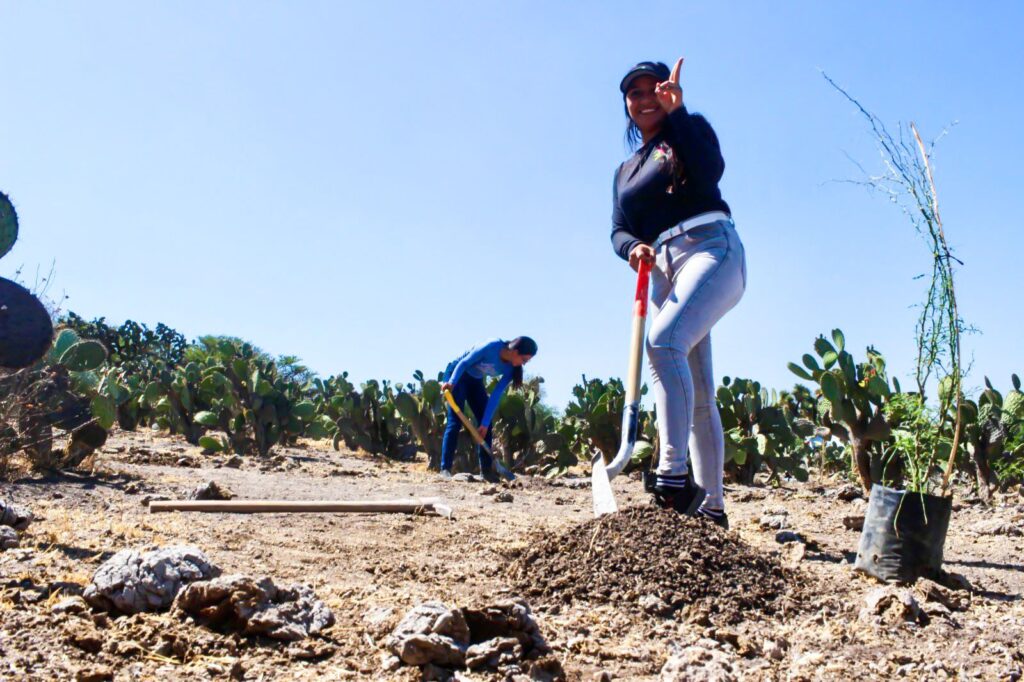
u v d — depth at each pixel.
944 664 2.55
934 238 3.75
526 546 3.82
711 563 3.30
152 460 8.34
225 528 4.30
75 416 6.38
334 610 2.78
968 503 7.14
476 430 8.91
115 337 27.59
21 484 5.55
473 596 3.16
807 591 3.29
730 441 9.11
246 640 2.40
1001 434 7.69
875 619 2.96
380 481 7.71
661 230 4.20
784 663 2.62
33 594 2.57
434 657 2.32
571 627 2.84
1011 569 4.00
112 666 2.16
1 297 4.69
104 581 2.56
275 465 9.06
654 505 3.67
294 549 3.87
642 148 4.32
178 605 2.50
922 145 3.76
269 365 13.12
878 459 7.32
